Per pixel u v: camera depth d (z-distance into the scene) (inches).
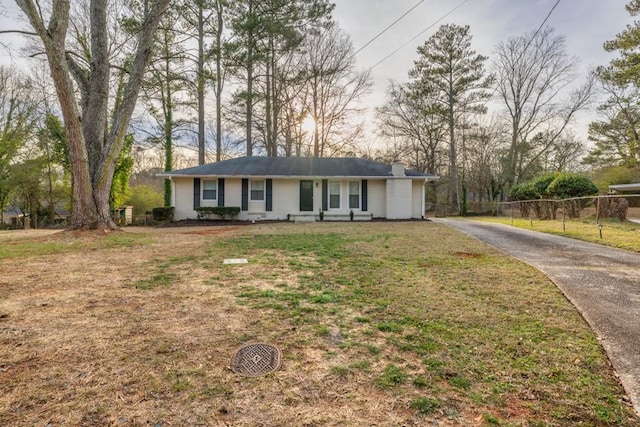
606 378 84.2
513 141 1002.7
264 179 611.8
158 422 66.6
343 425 66.4
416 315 124.4
